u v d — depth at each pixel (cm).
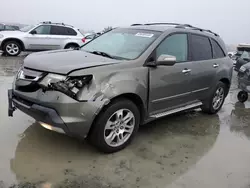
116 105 346
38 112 321
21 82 345
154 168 336
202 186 308
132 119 375
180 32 454
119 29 487
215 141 434
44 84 320
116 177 311
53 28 1324
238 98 705
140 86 369
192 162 360
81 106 313
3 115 455
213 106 555
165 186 302
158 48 408
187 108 475
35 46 1292
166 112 434
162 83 405
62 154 350
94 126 336
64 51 429
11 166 314
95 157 349
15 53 1267
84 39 1380
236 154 394
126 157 356
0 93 582
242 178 331
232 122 533
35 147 361
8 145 360
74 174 310
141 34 438
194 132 462
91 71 326
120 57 394
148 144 399
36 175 302
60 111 310
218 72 527
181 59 448
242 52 1195
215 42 541
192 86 469
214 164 360
